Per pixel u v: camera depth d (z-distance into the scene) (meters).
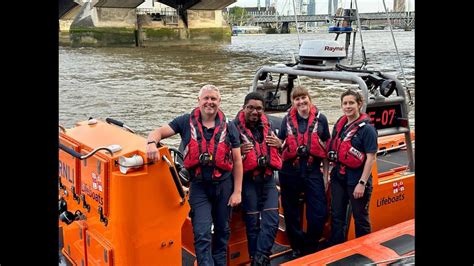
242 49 46.41
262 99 3.40
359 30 4.26
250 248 3.42
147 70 30.33
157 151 2.90
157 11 57.91
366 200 3.53
